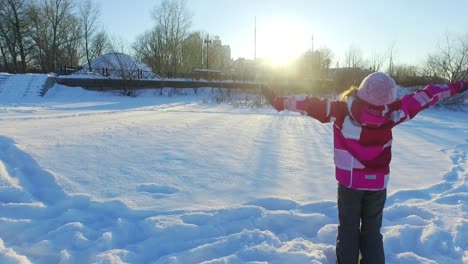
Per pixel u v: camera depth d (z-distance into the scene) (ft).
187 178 17.06
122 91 102.42
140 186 15.52
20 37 158.20
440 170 20.02
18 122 35.24
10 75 91.40
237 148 24.44
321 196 15.06
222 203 13.93
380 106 8.45
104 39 187.11
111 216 12.64
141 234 11.45
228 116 47.73
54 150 21.03
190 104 72.74
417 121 51.75
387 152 9.00
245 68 157.07
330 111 8.80
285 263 9.81
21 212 12.63
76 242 10.58
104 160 19.56
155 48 154.10
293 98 9.09
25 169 17.16
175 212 12.84
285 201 14.06
